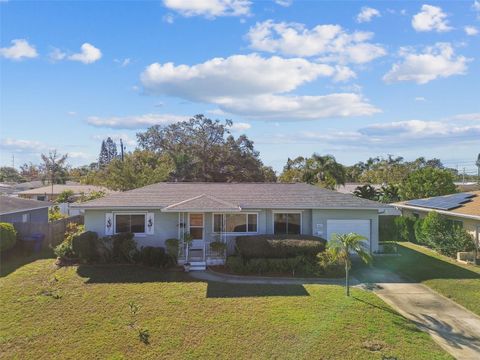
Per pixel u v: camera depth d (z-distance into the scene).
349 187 57.53
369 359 10.11
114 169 42.62
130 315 12.98
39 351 10.58
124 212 21.81
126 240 20.33
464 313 13.53
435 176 40.69
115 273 18.42
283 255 19.78
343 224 22.80
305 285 16.67
